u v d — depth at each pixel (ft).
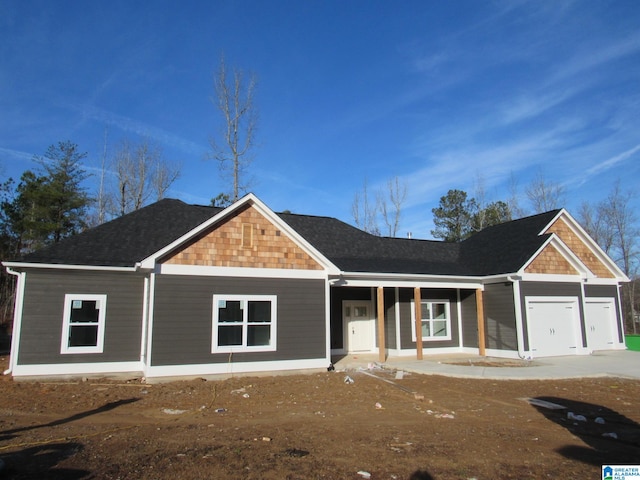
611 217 142.72
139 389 40.60
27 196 122.21
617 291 75.10
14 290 126.31
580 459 21.50
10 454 21.35
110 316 48.37
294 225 70.54
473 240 82.33
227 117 111.86
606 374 48.65
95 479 18.07
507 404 34.58
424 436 25.07
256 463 20.12
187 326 45.42
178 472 18.93
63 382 44.60
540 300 63.41
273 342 48.70
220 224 48.37
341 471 19.31
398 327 66.39
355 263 61.31
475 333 68.39
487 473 19.42
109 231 54.44
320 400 35.55
